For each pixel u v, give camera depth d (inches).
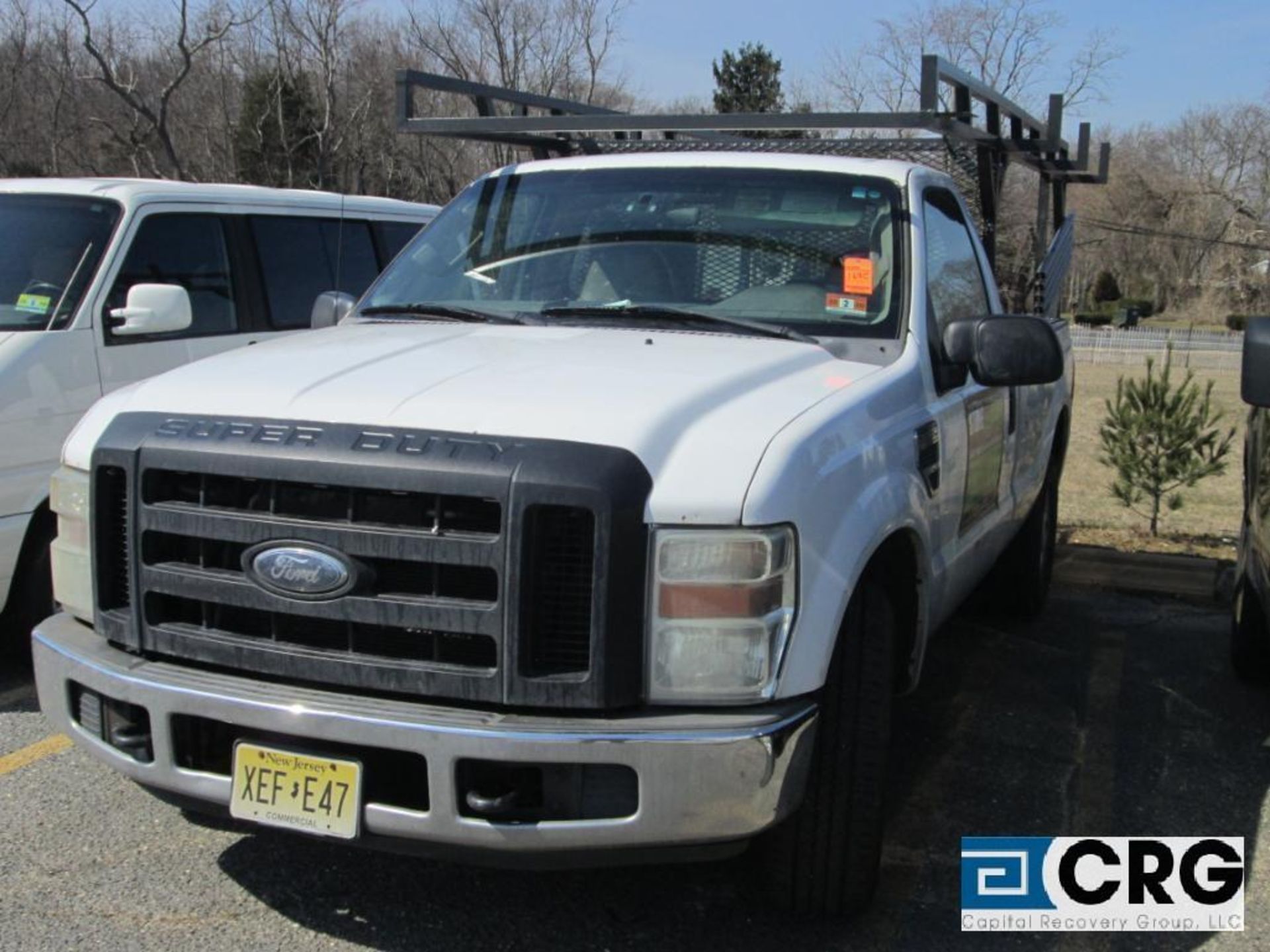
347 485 104.3
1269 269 2395.4
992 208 209.2
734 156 167.3
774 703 105.3
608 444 103.4
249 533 108.5
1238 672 209.5
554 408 108.4
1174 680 210.5
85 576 122.0
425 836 104.0
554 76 1275.8
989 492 174.2
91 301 206.4
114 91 1032.8
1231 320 2172.7
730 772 101.3
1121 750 178.7
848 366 135.1
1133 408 342.3
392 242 278.8
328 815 106.4
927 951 124.6
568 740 99.8
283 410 112.7
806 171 161.9
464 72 1248.8
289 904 131.2
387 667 105.7
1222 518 379.9
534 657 102.8
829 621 109.0
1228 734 185.6
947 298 159.6
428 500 103.6
